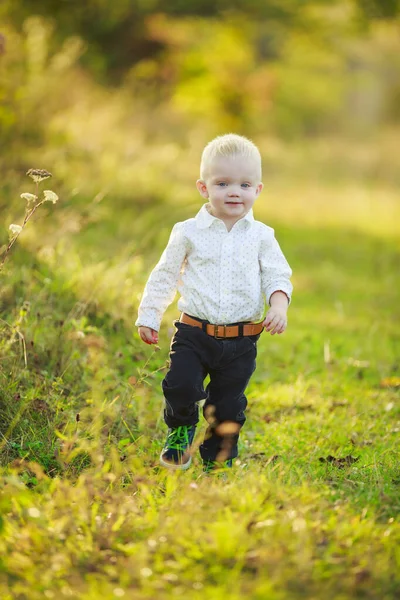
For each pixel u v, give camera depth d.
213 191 6.29
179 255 6.37
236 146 6.29
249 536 4.84
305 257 19.27
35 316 8.08
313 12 32.81
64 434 6.70
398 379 9.74
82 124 16.69
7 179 10.83
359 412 8.38
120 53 28.48
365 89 59.34
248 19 33.56
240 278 6.28
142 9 28.67
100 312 9.25
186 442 6.38
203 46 34.84
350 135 58.62
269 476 5.90
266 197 31.08
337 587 4.53
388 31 34.09
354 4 30.12
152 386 8.19
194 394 6.19
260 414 8.30
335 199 31.80
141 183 16.67
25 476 5.94
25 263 9.42
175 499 5.40
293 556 4.68
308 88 54.16
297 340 11.69
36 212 9.80
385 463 6.68
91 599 4.35
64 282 9.38
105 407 7.16
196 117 35.22
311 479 6.25
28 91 14.20
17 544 4.79
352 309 14.20
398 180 39.25
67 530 4.97
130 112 23.30
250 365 6.35
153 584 4.45
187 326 6.29
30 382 7.36
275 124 52.50
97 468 5.84
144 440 6.89
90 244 12.21
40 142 14.40
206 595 4.35
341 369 10.09
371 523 5.20
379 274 17.75
